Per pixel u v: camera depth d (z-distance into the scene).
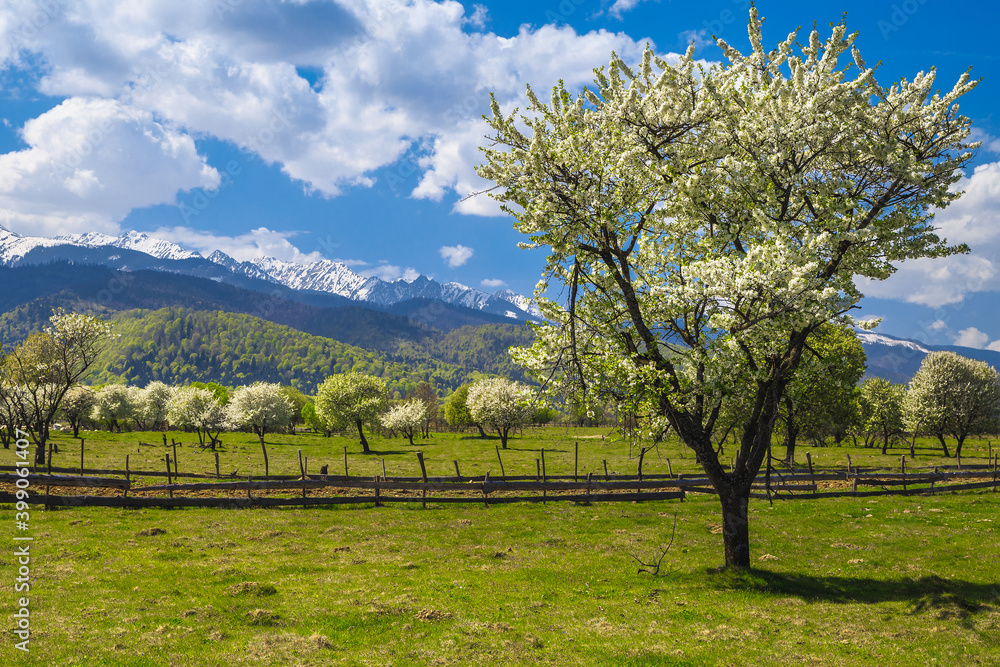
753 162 15.79
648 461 52.91
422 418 89.75
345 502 29.88
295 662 11.16
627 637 13.02
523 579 18.19
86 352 41.94
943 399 58.03
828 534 24.12
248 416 71.75
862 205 17.09
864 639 12.85
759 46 16.59
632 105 16.36
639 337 18.03
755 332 15.38
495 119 16.41
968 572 17.92
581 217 15.82
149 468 43.06
